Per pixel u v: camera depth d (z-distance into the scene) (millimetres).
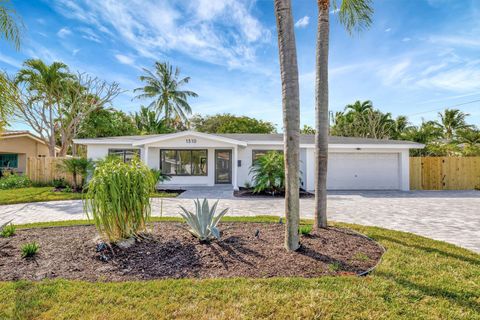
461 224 7445
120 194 4668
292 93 4406
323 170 5949
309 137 17719
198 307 2926
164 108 33219
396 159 16203
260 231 5797
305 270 3875
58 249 4590
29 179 16641
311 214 8953
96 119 26812
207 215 5145
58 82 23094
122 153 16766
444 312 2863
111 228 4660
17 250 4562
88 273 3785
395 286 3398
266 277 3676
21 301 2990
